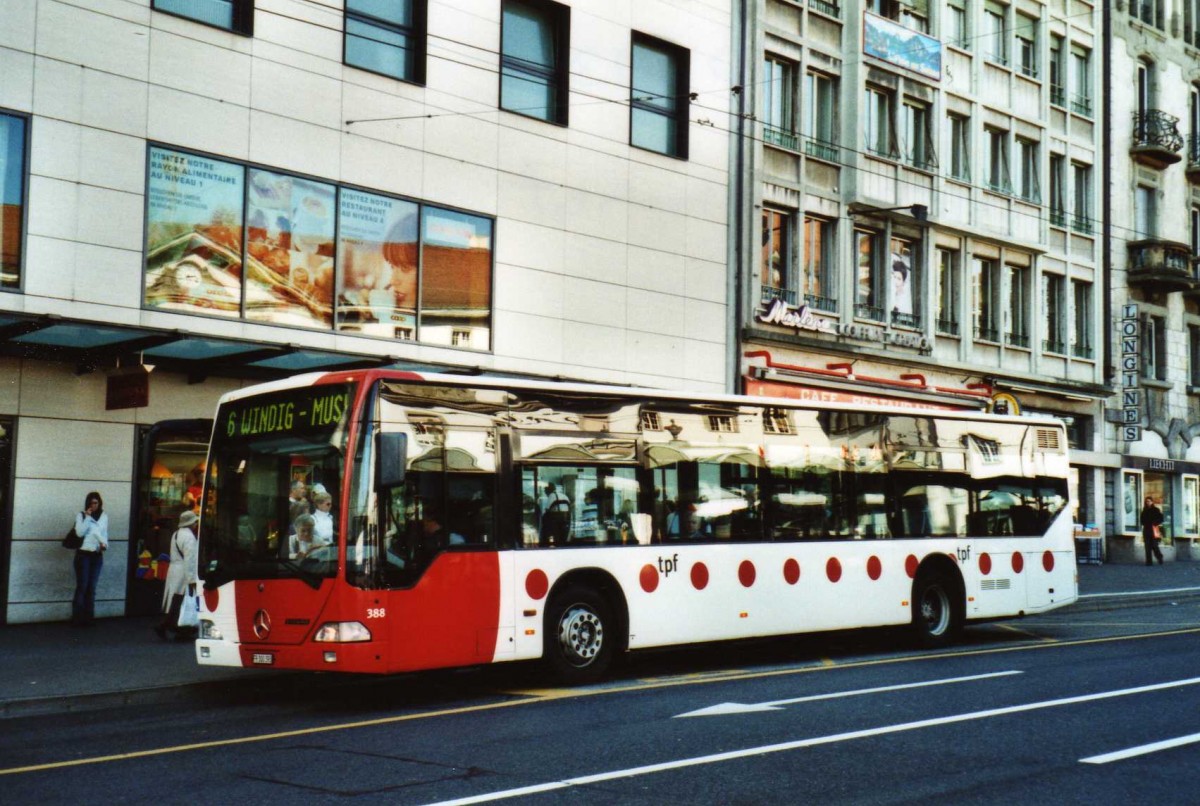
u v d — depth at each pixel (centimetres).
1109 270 3944
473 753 898
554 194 2383
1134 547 3888
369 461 1168
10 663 1397
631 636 1353
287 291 1991
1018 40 3662
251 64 1959
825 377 2923
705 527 1443
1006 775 805
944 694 1171
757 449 1512
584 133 2444
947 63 3375
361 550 1152
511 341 2297
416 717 1093
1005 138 3594
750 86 2822
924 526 1691
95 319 1730
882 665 1453
